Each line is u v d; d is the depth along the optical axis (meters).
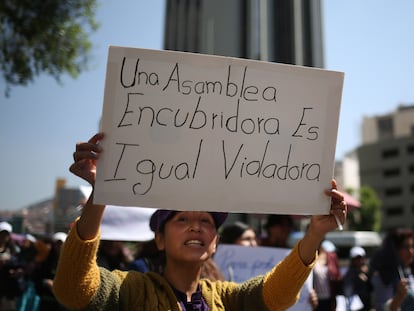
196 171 1.58
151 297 1.53
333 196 1.70
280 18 52.09
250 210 1.62
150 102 1.56
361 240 20.23
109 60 1.53
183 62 1.60
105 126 1.51
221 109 1.63
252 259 3.46
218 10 49.88
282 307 1.68
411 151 68.94
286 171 1.67
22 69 6.91
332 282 5.15
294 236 6.03
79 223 1.43
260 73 1.67
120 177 1.50
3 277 5.30
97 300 1.41
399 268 3.93
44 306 4.53
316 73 1.72
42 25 6.82
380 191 71.50
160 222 1.71
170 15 55.84
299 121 1.71
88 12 7.17
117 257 4.34
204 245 1.65
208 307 1.64
